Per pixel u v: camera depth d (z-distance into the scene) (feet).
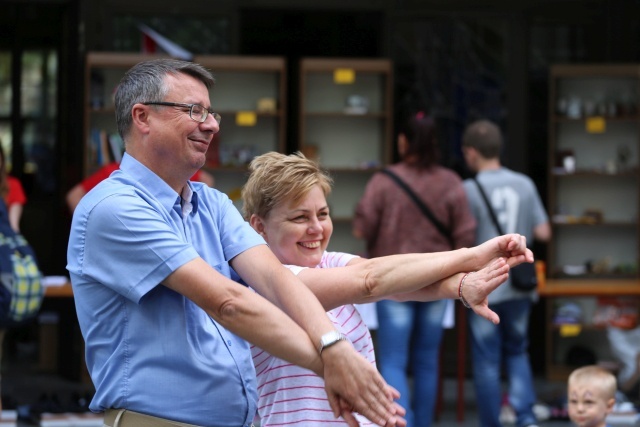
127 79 21.48
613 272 70.79
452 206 50.57
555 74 69.26
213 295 20.02
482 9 69.10
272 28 70.69
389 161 68.54
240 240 22.30
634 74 68.74
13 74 71.15
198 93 21.24
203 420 20.75
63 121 69.26
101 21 67.10
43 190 71.87
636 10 70.28
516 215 53.31
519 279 51.70
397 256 22.66
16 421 57.57
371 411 20.12
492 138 53.72
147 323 20.62
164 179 21.43
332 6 69.00
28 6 69.26
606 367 68.85
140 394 20.58
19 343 73.56
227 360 21.08
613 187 72.28
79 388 65.57
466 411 61.72
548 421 59.62
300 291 21.29
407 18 69.31
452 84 69.56
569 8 69.77
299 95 68.64
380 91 70.79
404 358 49.65
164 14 68.08
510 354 53.36
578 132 72.08
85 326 21.22
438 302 50.11
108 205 20.62
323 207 24.53
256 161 25.05
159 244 20.25
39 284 47.62
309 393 23.56
